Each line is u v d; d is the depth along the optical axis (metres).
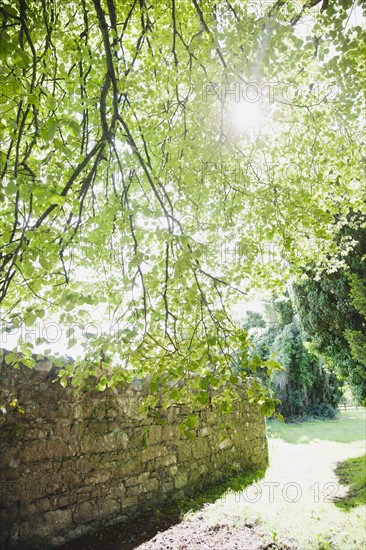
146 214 3.15
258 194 4.71
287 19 3.83
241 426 8.99
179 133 4.38
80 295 2.61
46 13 3.00
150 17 4.58
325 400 21.19
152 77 4.05
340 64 3.82
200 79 3.96
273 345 19.78
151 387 2.82
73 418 5.30
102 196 4.64
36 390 4.93
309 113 4.79
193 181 4.33
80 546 4.83
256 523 5.56
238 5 3.90
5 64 2.33
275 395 19.86
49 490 4.85
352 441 13.34
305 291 10.01
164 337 3.30
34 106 2.55
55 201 2.19
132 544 4.93
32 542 4.55
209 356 2.91
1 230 2.91
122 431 5.94
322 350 10.12
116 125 3.66
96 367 3.13
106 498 5.50
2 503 4.41
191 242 3.22
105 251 3.83
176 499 6.60
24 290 3.41
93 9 3.95
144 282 3.32
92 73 3.68
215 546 4.80
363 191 5.92
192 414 2.79
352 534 4.98
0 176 2.43
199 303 3.30
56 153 3.44
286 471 8.96
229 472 8.19
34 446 4.80
